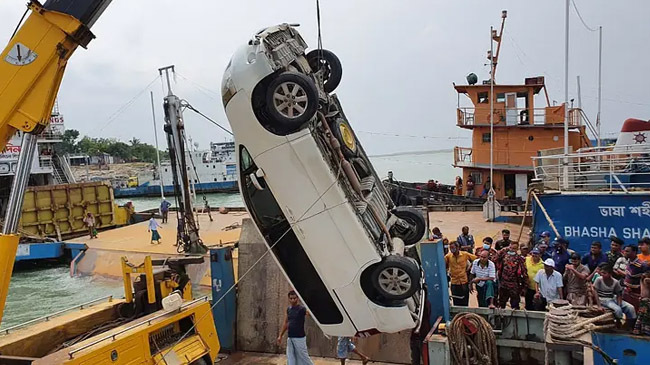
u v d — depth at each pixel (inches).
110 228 1318.9
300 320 314.0
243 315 402.9
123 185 2874.0
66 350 251.3
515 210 860.6
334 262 251.1
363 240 246.2
